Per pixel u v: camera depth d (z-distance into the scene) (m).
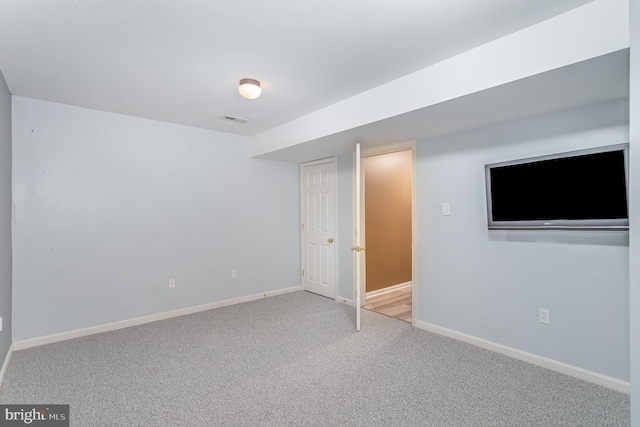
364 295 4.23
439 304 3.23
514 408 2.01
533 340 2.60
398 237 5.05
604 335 2.26
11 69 2.34
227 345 2.95
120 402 2.07
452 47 2.07
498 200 2.71
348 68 2.36
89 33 1.89
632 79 1.24
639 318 1.21
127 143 3.46
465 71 2.13
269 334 3.21
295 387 2.25
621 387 2.18
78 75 2.45
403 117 2.60
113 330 3.34
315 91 2.79
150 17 1.74
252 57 2.19
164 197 3.71
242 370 2.49
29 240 2.92
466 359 2.67
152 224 3.62
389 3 1.64
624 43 1.55
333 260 4.48
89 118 3.23
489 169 2.76
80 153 3.18
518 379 2.35
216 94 2.85
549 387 2.24
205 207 4.03
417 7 1.67
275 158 4.57
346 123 2.98
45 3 1.61
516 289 2.69
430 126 2.86
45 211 3.00
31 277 2.93
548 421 1.88
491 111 2.45
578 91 2.06
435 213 3.25
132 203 3.49
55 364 2.58
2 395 2.15
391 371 2.47
